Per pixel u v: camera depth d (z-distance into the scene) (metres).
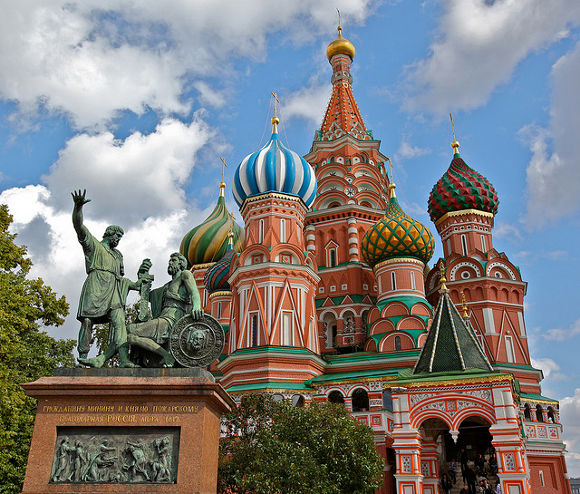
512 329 45.62
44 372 27.78
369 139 60.03
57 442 12.05
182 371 12.80
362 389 37.97
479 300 46.22
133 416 12.20
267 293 41.44
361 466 22.56
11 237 28.86
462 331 28.81
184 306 14.61
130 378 12.51
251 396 26.66
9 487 22.33
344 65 65.94
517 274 47.38
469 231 50.09
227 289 51.91
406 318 42.84
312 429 23.58
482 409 25.06
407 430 25.75
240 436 25.41
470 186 50.84
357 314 49.00
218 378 44.00
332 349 46.84
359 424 25.67
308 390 37.72
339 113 61.44
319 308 50.34
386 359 40.78
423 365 28.23
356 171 56.59
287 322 41.12
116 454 11.95
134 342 13.62
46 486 11.63
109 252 14.54
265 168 45.62
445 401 25.75
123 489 11.59
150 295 15.11
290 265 42.41
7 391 21.97
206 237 58.31
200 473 11.73
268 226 44.44
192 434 12.05
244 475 22.50
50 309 29.58
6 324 23.83
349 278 50.66
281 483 20.67
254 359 39.25
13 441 22.09
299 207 46.06
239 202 47.84
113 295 14.03
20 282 28.64
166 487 11.60
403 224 46.22
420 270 46.09
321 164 57.66
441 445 35.25
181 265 14.91
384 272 46.09
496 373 25.61
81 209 13.93
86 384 12.28
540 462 39.28
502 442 24.09
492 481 31.50
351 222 52.88
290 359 39.31
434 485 29.22
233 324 43.06
